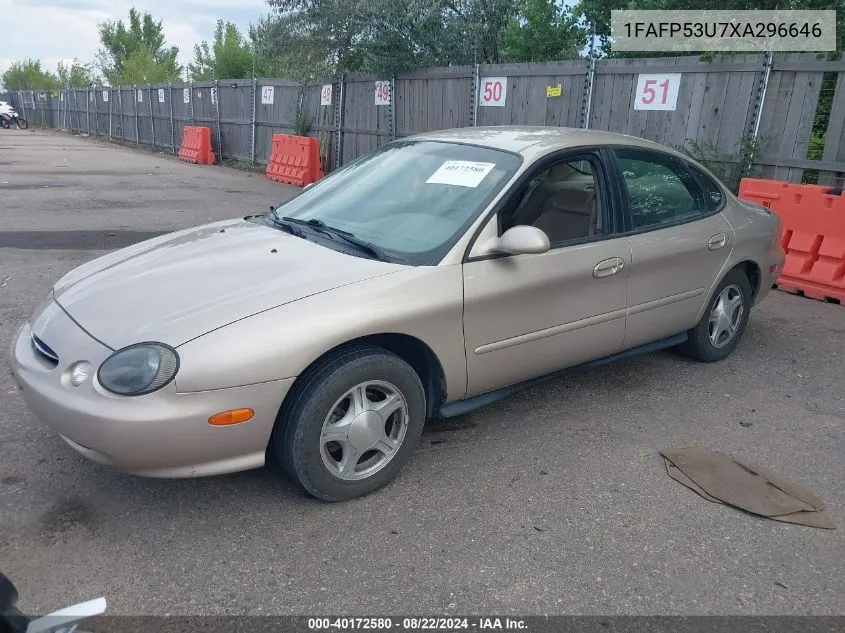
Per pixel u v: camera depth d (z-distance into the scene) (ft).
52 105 151.02
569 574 8.96
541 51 45.65
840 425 13.48
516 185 11.68
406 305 10.14
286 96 55.98
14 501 10.09
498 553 9.34
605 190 13.07
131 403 8.56
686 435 12.88
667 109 28.78
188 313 9.32
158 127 86.94
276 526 9.75
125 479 10.76
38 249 26.43
